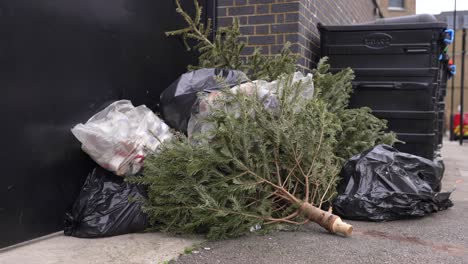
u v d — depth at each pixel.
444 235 3.63
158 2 4.64
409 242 3.43
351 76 4.94
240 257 3.00
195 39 5.29
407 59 5.45
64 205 3.58
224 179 3.34
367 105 5.62
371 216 3.94
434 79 5.38
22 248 3.15
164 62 4.75
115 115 3.64
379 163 4.16
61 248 3.15
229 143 3.37
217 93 3.70
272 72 4.65
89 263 2.85
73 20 3.63
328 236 3.53
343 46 5.67
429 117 5.39
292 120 3.59
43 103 3.39
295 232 3.62
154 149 3.65
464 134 22.62
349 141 4.81
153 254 3.03
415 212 4.03
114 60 4.05
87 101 3.78
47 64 3.41
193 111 3.80
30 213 3.30
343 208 4.00
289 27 5.27
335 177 4.05
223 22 5.57
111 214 3.41
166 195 3.41
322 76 4.71
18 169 3.21
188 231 3.44
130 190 3.55
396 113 5.52
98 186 3.56
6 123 3.11
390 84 5.51
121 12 4.13
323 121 3.68
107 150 3.49
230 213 3.29
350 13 8.36
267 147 3.61
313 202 3.77
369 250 3.20
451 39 5.81
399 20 6.14
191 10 5.22
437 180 4.43
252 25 5.44
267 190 3.53
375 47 5.55
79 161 3.71
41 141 3.38
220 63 4.85
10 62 3.13
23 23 3.22
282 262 2.93
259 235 3.50
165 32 4.70
